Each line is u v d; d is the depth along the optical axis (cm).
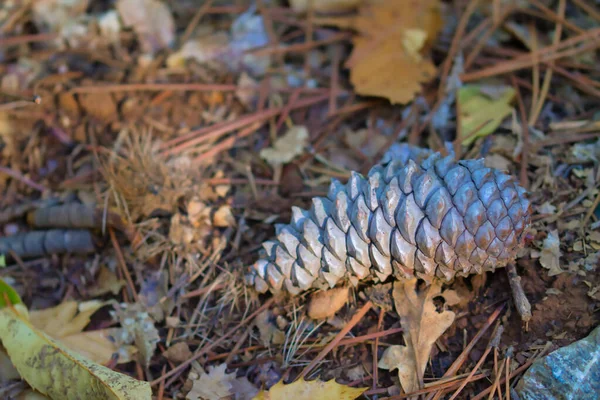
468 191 49
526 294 52
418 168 51
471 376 51
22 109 61
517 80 60
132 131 60
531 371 50
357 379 52
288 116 61
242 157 59
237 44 63
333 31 64
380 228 50
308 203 57
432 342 52
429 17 62
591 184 54
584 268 52
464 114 58
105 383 50
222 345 53
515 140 57
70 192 59
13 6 65
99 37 64
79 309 55
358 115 61
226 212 56
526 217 50
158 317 54
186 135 60
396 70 60
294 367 52
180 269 55
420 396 51
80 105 61
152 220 56
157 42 64
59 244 57
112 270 56
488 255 50
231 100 62
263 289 52
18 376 53
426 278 51
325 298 53
